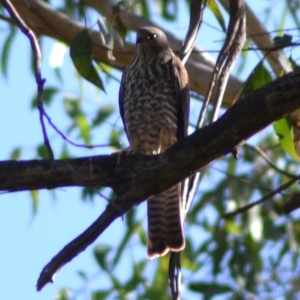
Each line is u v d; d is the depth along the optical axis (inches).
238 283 480.7
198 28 375.6
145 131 430.0
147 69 424.5
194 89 470.9
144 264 514.3
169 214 382.9
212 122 303.0
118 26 388.5
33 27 484.4
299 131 414.0
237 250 495.8
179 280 325.1
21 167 304.7
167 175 301.6
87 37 357.1
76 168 305.0
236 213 454.9
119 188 305.7
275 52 429.7
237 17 355.6
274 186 525.0
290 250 497.4
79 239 298.2
